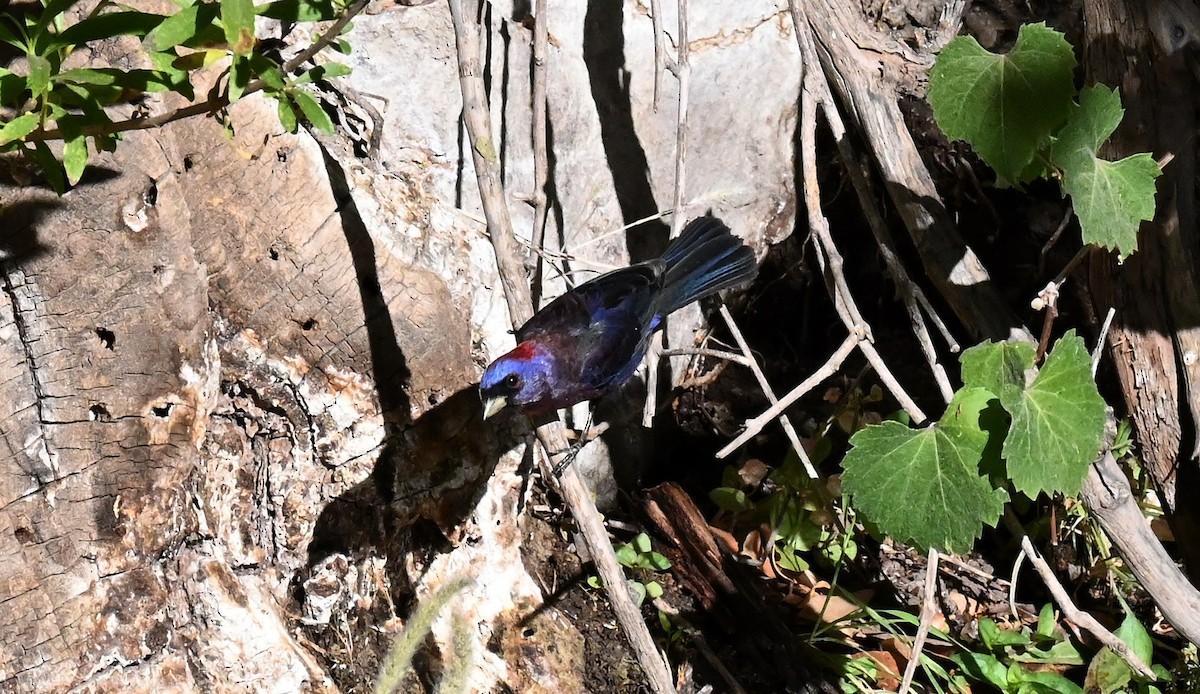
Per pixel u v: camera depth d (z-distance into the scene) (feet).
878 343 17.63
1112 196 9.98
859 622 14.61
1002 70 9.96
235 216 11.09
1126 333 12.92
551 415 12.65
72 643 9.95
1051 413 9.93
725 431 17.03
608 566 10.87
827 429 15.40
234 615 11.04
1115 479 11.96
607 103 14.35
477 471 13.03
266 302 11.42
